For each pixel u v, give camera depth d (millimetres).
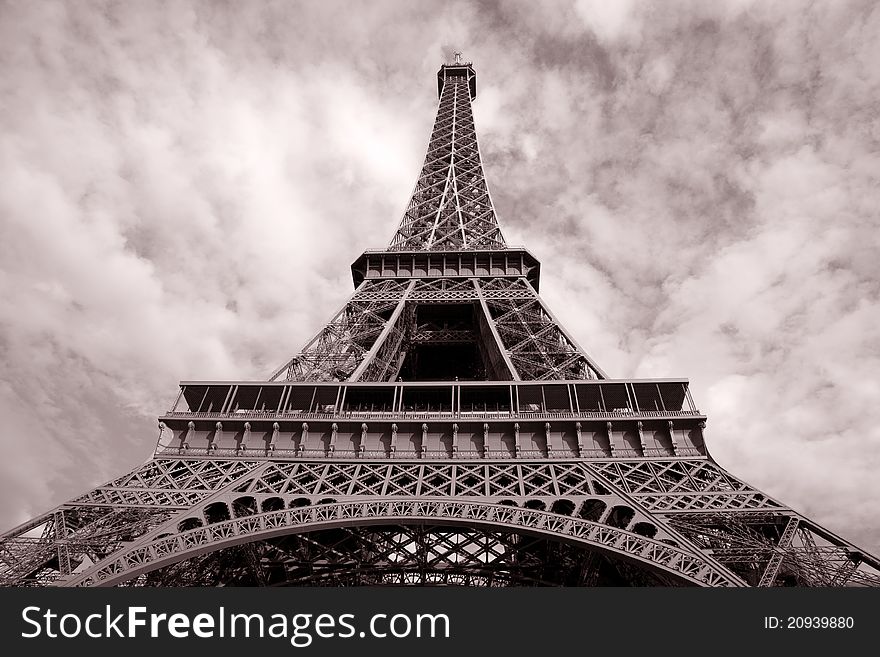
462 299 70125
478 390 55406
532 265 78562
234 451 45438
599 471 42062
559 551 45969
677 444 44125
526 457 44031
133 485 41625
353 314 67438
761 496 38594
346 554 46531
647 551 33375
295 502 42000
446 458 44344
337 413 47719
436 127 127125
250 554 43000
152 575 40219
